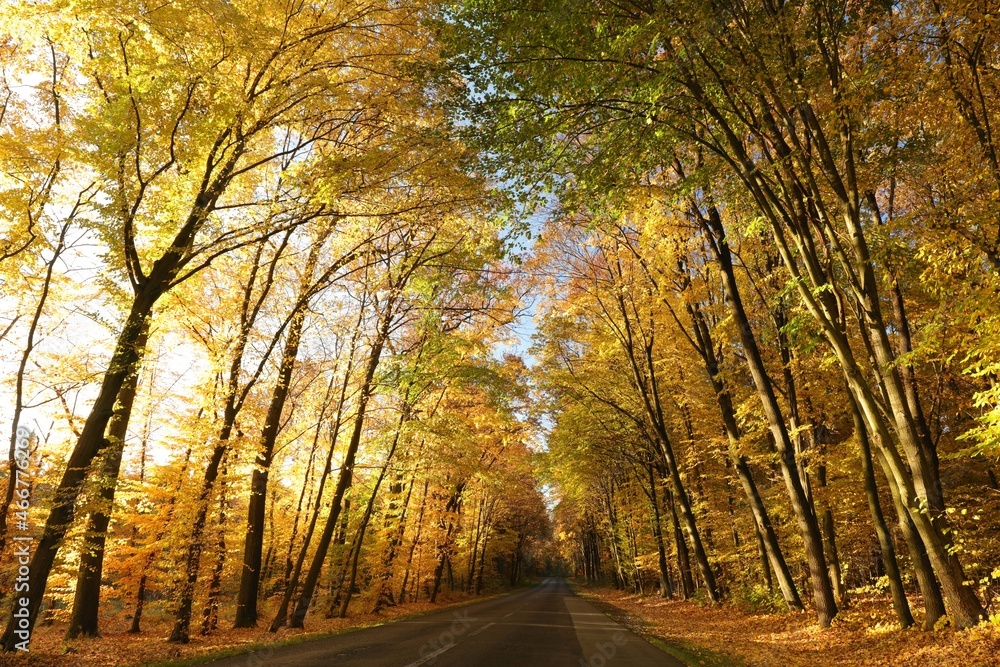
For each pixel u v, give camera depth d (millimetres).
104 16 8688
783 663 9297
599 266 19406
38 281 12266
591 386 23062
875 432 8641
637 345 21812
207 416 14930
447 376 18016
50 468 12992
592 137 10188
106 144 8844
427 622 17625
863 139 8883
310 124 12617
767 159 9148
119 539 14594
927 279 7750
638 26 7371
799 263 14125
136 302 9883
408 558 26578
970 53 7457
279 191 14070
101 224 9250
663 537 30547
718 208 14211
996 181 7484
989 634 7434
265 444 16016
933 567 8602
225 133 10477
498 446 29328
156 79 8961
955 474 13508
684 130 9766
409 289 16578
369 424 20391
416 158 11273
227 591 25188
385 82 11695
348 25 10742
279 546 24453
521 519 58656
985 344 6629
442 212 12250
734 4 8477
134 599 16203
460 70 9039
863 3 8188
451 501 29719
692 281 15789
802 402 15641
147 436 17266
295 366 18484
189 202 11016
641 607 26203
